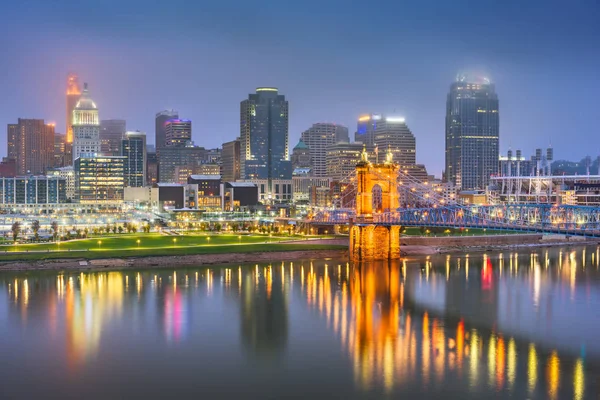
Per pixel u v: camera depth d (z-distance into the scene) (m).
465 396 117.94
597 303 184.88
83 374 129.75
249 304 187.12
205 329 160.75
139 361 137.00
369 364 134.38
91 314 174.88
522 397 117.44
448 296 197.25
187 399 117.62
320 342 149.88
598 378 125.38
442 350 143.25
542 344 146.00
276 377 127.62
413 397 117.75
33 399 118.06
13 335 155.12
